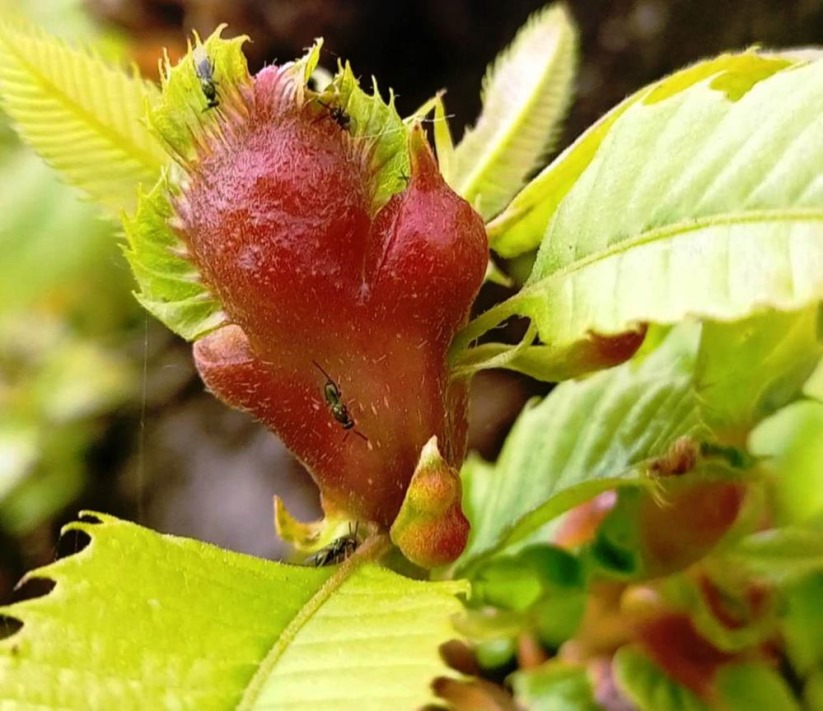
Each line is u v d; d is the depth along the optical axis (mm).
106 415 264
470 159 91
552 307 72
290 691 66
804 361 92
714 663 102
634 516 95
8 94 85
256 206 72
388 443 75
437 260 72
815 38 193
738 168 67
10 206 248
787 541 100
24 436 263
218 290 74
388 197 74
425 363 74
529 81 92
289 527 83
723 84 81
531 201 82
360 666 67
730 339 92
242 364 76
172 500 245
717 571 101
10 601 252
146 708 65
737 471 90
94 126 86
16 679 64
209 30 217
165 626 67
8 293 247
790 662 106
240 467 238
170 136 73
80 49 85
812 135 65
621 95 203
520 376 193
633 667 101
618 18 201
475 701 110
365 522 77
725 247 66
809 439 116
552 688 105
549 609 105
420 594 70
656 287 67
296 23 211
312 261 72
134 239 75
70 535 201
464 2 218
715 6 194
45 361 273
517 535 98
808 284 63
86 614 66
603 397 100
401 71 227
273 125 72
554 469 100
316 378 75
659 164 69
